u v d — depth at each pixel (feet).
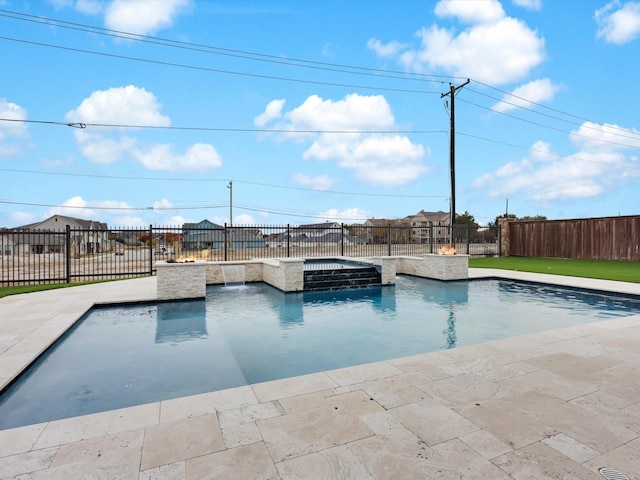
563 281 31.91
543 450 7.16
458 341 16.97
